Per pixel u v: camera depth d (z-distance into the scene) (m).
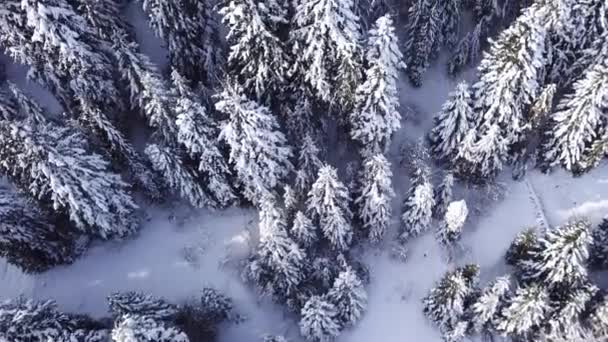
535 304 29.03
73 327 28.19
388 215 33.84
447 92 41.50
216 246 36.41
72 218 30.97
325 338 32.16
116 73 35.44
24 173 28.45
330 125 37.28
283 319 34.16
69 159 28.38
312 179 33.88
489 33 40.28
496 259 35.97
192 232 36.84
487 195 37.69
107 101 34.34
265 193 32.06
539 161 38.38
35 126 29.92
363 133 33.16
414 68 40.44
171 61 36.56
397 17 41.00
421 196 32.22
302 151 32.88
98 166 30.61
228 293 34.88
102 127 31.36
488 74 31.22
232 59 33.09
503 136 34.22
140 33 40.69
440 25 38.28
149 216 37.19
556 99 37.19
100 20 34.75
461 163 36.09
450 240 35.41
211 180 33.25
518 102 32.09
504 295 31.03
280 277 32.00
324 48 30.44
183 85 30.22
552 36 33.28
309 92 33.72
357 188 33.81
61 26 30.03
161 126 32.16
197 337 31.09
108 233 34.56
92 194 29.98
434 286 34.81
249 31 29.59
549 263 29.61
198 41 35.69
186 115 29.42
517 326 30.39
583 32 34.03
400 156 38.56
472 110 33.41
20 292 34.53
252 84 33.09
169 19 33.16
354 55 30.45
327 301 31.81
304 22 29.98
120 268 35.84
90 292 35.06
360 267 35.16
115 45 31.03
